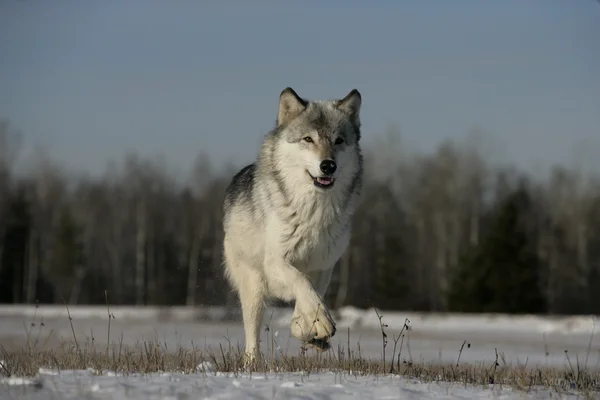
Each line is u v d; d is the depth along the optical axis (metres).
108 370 14.13
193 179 96.25
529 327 43.62
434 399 10.92
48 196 97.75
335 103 16.52
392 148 99.06
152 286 89.62
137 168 98.62
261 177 16.44
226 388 11.12
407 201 96.25
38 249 95.00
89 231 96.19
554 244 87.94
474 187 90.75
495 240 68.62
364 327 43.50
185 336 32.62
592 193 93.44
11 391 10.56
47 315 51.12
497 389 12.46
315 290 15.30
